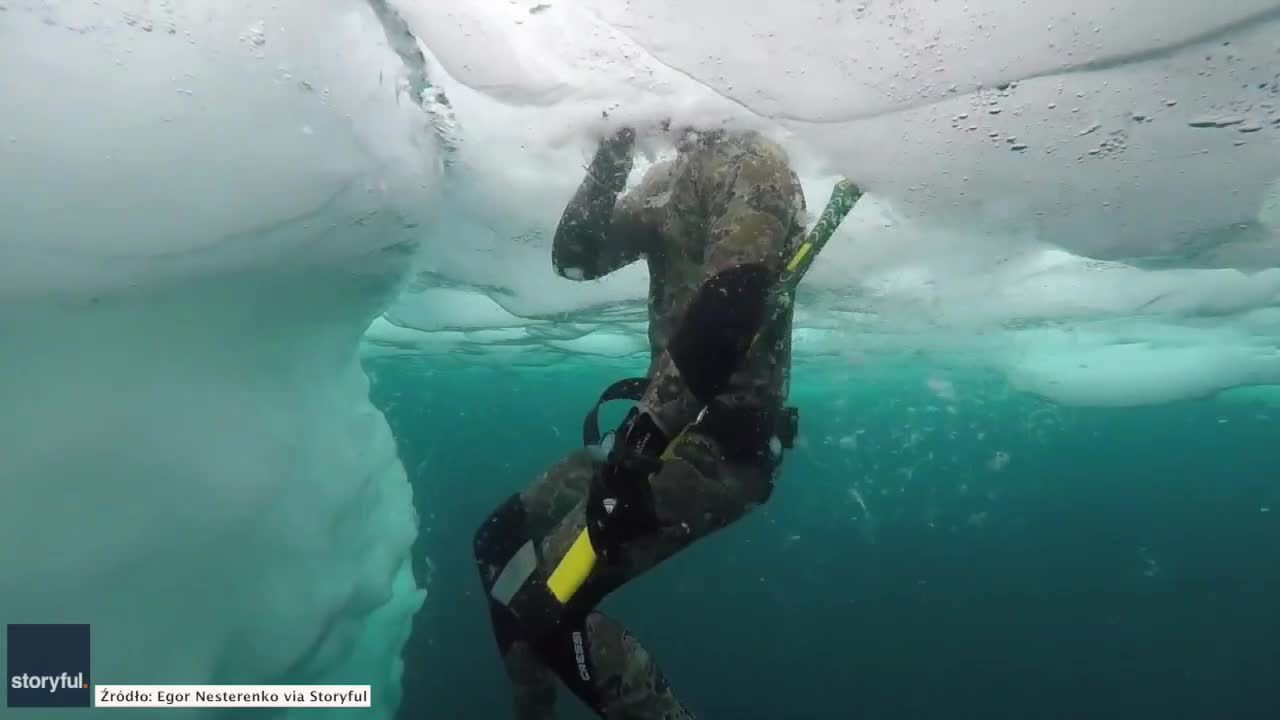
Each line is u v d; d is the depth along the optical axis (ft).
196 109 9.56
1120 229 15.85
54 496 10.32
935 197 14.06
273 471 13.53
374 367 58.29
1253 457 113.50
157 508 11.41
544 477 8.28
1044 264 20.98
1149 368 43.45
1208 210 14.53
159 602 11.44
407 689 52.47
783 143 11.25
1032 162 12.31
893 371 47.21
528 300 26.48
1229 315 29.27
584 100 11.15
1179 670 74.23
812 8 8.61
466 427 125.08
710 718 54.65
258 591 13.25
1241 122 10.66
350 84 10.77
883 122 10.85
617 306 28.14
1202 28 8.43
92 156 9.24
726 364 5.60
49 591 10.23
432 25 10.18
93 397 10.78
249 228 11.34
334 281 14.55
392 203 13.76
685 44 9.55
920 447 101.86
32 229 9.26
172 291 11.27
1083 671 73.00
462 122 12.84
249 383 13.52
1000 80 9.67
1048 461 117.80
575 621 5.70
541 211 16.37
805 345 39.11
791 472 122.42
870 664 73.61
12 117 8.60
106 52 8.73
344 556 15.85
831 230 7.66
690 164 8.22
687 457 6.44
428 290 27.96
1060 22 8.49
